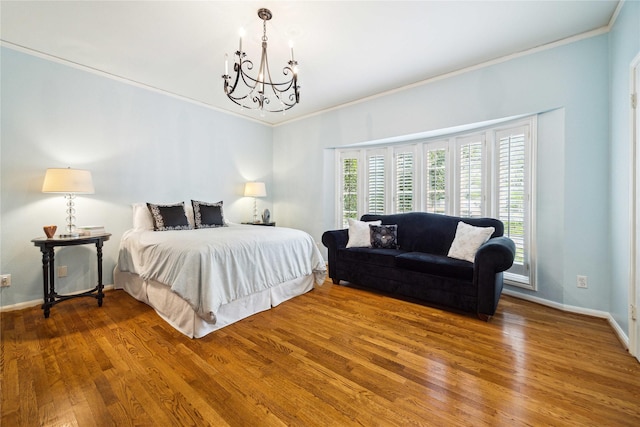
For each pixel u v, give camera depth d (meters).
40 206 2.76
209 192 4.23
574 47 2.48
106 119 3.19
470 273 2.46
